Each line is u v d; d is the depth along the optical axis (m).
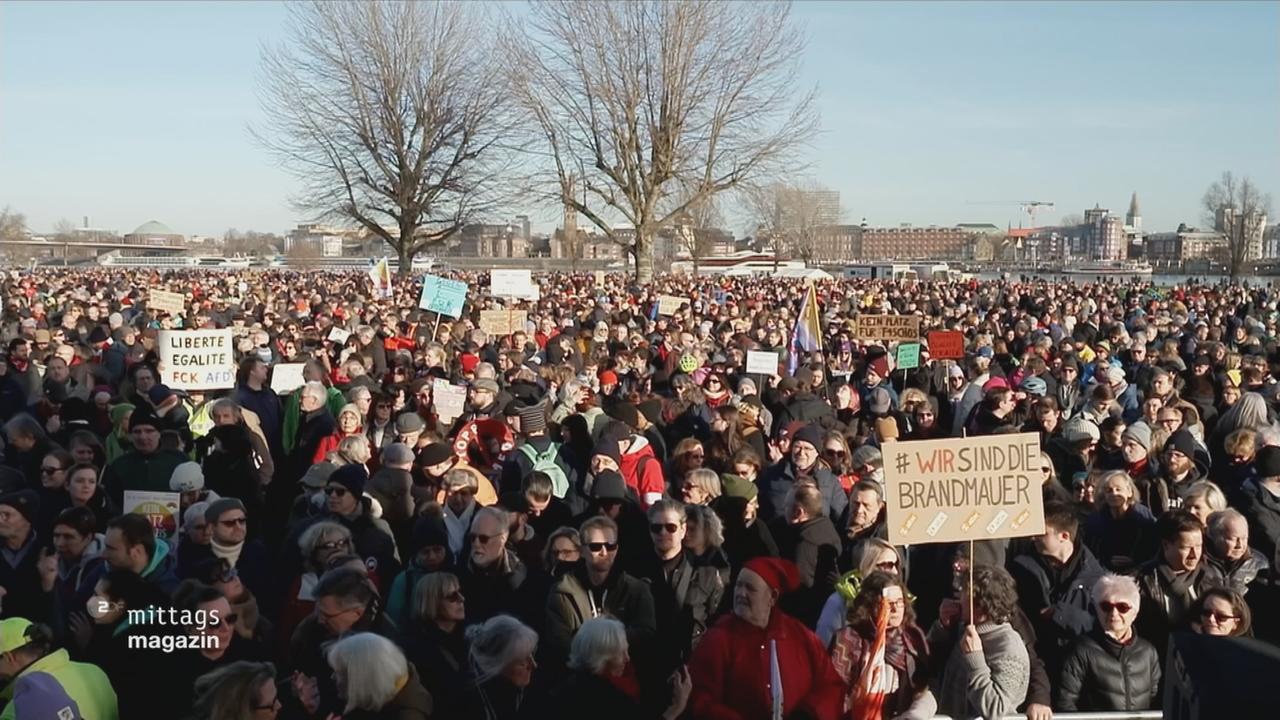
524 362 15.09
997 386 10.27
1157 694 5.04
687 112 44.59
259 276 59.62
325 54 51.28
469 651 4.90
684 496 7.25
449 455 7.84
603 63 44.50
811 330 14.79
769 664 4.77
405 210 53.00
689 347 15.87
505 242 161.75
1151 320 23.89
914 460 5.32
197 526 6.30
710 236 91.94
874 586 4.96
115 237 185.38
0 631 4.57
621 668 4.68
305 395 9.83
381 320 19.84
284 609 5.91
